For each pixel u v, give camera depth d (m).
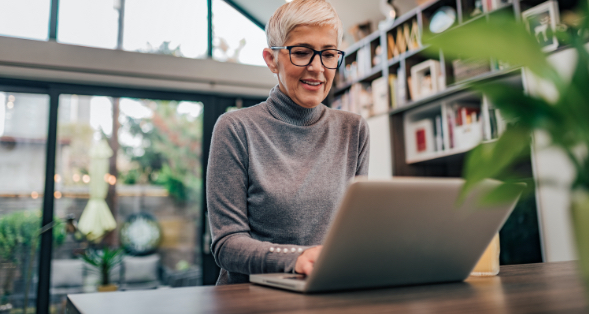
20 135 3.43
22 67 3.34
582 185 0.29
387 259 0.66
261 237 1.06
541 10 2.26
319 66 1.08
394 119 3.49
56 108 3.49
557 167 1.99
